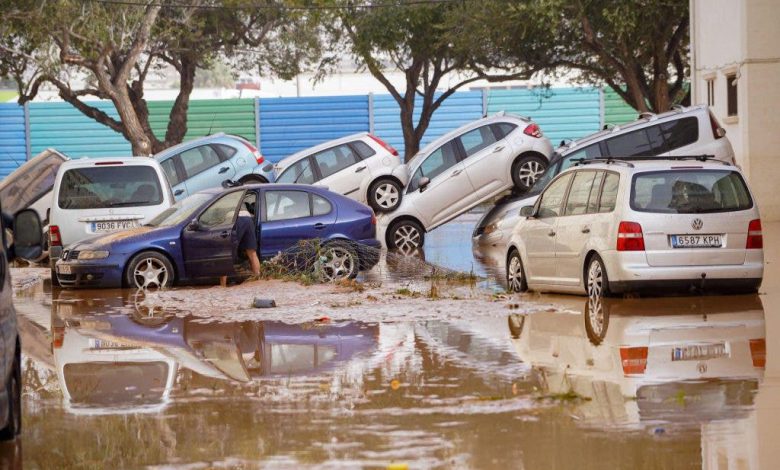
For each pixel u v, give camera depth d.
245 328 16.97
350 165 34.56
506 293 20.86
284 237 24.48
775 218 34.69
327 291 21.72
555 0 42.22
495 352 13.92
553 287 20.11
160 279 23.70
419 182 33.47
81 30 45.25
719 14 37.12
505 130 33.59
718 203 18.25
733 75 36.22
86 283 23.66
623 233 18.08
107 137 56.38
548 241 20.16
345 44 54.94
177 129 54.34
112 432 10.25
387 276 25.31
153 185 26.02
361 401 11.20
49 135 56.25
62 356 14.73
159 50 52.25
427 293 20.92
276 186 24.91
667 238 18.05
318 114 56.94
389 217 33.34
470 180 33.31
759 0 34.56
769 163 34.75
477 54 50.56
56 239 25.64
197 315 18.80
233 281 24.23
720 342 14.03
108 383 12.67
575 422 9.97
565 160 31.34
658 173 18.28
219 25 53.59
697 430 9.52
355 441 9.58
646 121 31.02
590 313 17.23
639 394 11.04
